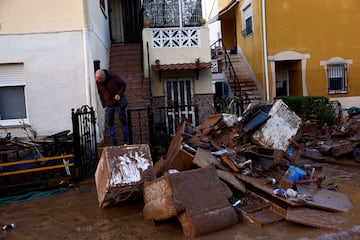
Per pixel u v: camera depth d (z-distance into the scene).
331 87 15.16
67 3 9.23
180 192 4.54
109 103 8.05
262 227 4.50
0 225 5.18
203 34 11.44
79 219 5.26
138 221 5.03
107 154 5.34
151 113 8.56
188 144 6.58
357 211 4.76
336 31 14.96
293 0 14.67
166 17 11.42
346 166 7.68
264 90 14.62
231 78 15.91
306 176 5.98
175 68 10.91
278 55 14.66
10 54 9.17
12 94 9.41
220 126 7.17
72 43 9.26
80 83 9.27
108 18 13.53
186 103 11.59
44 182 6.97
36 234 4.80
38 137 8.66
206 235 4.38
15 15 9.15
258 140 6.78
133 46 13.19
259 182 5.50
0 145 7.71
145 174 5.33
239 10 17.72
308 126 11.43
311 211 4.74
